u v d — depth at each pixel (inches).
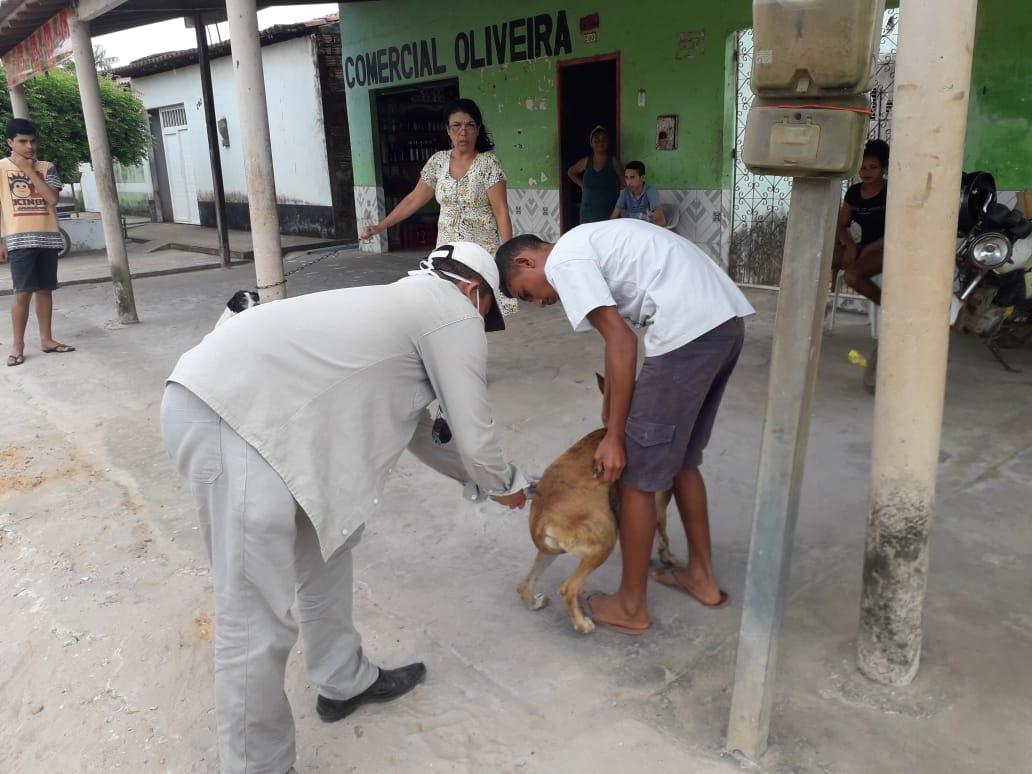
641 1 327.0
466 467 91.0
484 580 128.8
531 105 390.6
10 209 259.6
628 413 103.9
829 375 216.1
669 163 335.0
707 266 105.5
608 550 108.5
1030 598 116.8
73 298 395.9
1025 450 164.6
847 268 206.8
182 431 78.0
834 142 72.1
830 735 93.1
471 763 92.3
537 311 311.0
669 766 90.1
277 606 80.2
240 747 81.5
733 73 306.3
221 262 484.7
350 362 80.9
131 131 667.4
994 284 193.5
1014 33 229.0
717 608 118.6
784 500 82.4
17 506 162.6
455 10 413.1
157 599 128.2
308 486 78.0
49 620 123.7
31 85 606.2
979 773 87.0
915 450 90.4
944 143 79.1
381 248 509.7
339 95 560.4
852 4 68.4
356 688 98.9
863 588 99.8
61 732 101.4
